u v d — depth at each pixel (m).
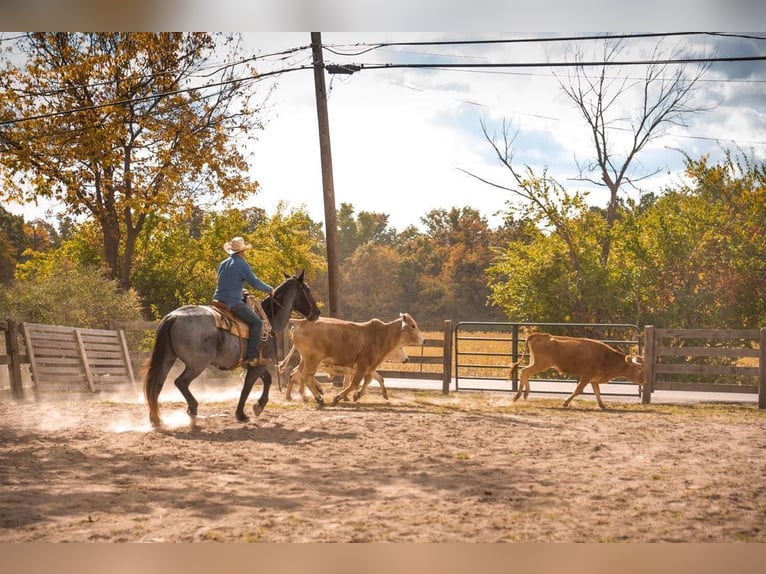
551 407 14.97
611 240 30.30
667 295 28.91
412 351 31.16
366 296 86.06
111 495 6.99
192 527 5.99
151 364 10.97
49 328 15.60
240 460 8.71
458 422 12.12
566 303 29.36
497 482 7.71
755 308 28.25
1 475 7.77
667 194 29.97
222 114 29.67
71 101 27.70
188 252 35.94
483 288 81.50
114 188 29.77
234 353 11.46
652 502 6.95
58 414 12.55
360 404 14.71
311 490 7.27
